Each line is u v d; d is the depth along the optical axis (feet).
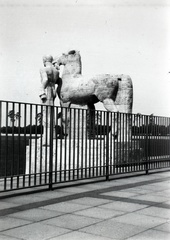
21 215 18.92
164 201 23.08
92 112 37.99
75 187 28.81
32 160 39.70
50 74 41.91
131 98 43.91
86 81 43.27
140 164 38.11
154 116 39.47
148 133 38.70
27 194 25.32
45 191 26.71
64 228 16.58
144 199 23.70
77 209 20.49
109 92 42.60
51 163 27.20
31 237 15.15
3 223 17.30
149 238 15.28
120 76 43.80
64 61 44.88
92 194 25.44
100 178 34.09
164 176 36.73
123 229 16.60
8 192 25.35
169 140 41.96
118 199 23.66
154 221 18.06
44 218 18.34
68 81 44.29
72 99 43.93
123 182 31.94
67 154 39.60
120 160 34.71
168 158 41.98
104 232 16.07
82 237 15.28
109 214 19.42
